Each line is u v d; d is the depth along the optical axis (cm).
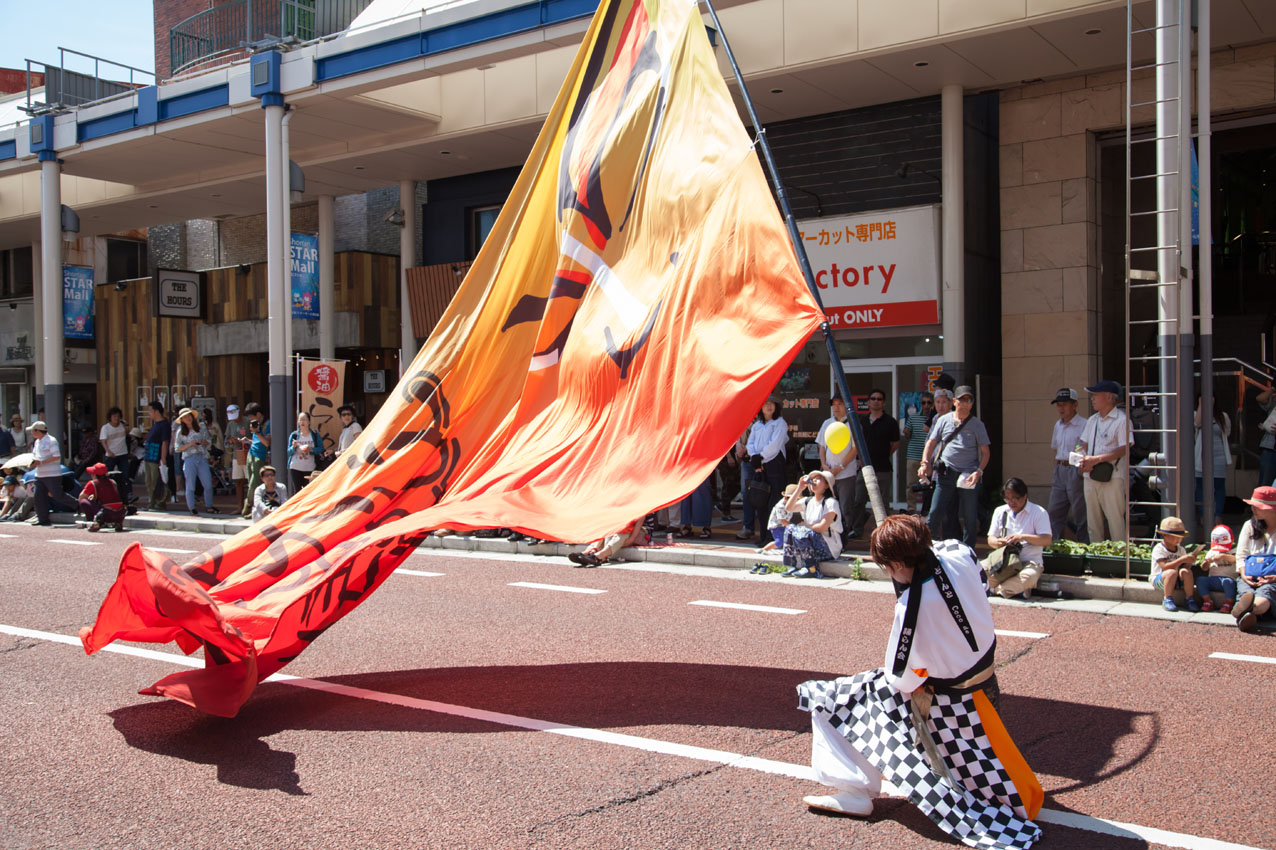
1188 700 638
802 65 1437
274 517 779
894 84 1513
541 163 857
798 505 1134
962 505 1105
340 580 683
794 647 792
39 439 1812
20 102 2939
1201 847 434
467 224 2092
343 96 1664
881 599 978
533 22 1462
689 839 452
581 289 790
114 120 1942
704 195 750
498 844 451
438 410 801
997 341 1672
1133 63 1426
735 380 678
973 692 438
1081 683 681
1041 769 527
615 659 770
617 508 660
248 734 618
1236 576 898
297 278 2153
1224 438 1347
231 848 453
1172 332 1025
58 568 1277
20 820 489
